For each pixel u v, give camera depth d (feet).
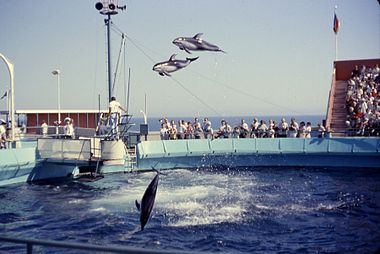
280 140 92.73
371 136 91.86
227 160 93.61
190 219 50.90
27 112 104.73
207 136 96.84
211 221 50.06
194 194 64.54
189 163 92.89
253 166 93.45
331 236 44.01
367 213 52.60
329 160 90.99
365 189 66.95
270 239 43.52
